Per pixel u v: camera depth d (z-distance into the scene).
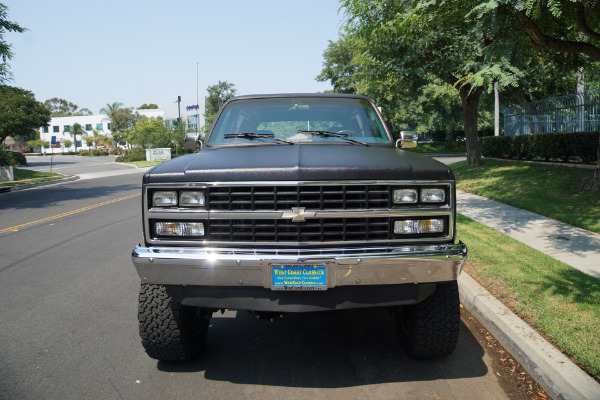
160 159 49.31
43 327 4.25
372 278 2.84
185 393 3.06
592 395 2.67
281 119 4.30
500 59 6.03
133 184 21.28
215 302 3.02
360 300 2.98
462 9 7.17
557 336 3.41
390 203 2.95
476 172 15.37
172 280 2.91
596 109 12.52
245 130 4.23
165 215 2.97
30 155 92.88
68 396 3.03
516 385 3.14
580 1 6.26
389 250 2.85
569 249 5.98
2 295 5.23
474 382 3.17
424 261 2.84
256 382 3.20
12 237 8.88
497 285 4.59
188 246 2.96
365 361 3.50
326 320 4.35
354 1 9.20
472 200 10.75
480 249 6.04
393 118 39.34
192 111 55.34
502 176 13.38
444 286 3.25
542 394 3.02
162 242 2.98
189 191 2.97
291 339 3.93
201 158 3.36
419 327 3.27
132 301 4.96
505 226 7.56
